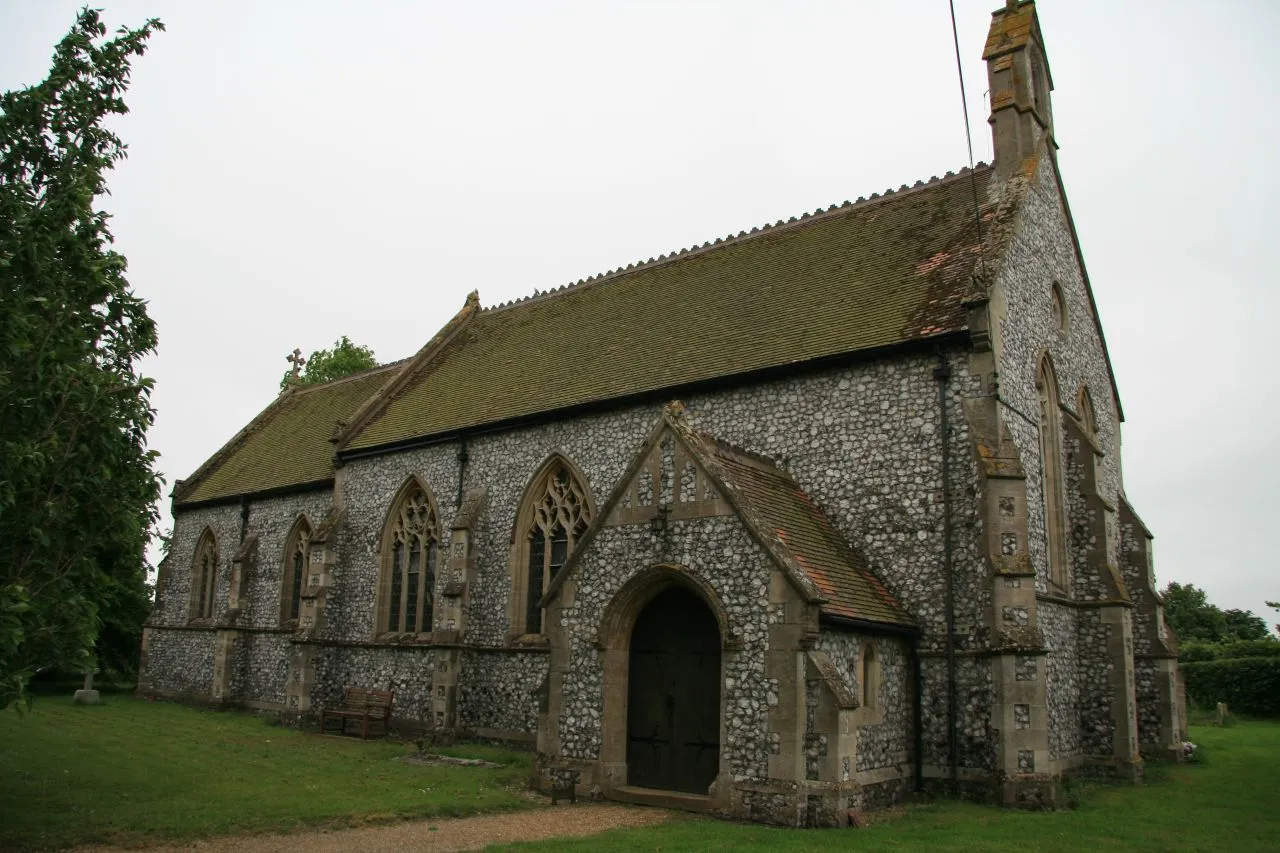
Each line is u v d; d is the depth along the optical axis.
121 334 12.80
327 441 33.66
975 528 16.84
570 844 11.89
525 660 22.70
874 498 18.08
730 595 14.80
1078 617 19.61
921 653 16.92
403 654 25.50
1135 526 23.11
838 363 18.97
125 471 12.40
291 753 21.14
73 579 11.95
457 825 13.55
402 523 27.44
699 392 20.94
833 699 13.63
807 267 23.36
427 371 31.41
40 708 29.64
